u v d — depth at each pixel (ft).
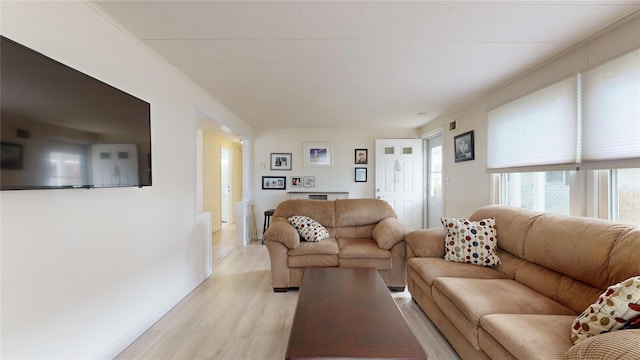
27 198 4.23
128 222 6.40
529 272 6.46
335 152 18.49
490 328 4.60
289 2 5.33
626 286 3.68
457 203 13.15
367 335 4.29
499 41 6.81
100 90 5.28
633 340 2.89
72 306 4.96
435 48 7.20
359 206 11.70
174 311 8.08
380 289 6.15
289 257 9.50
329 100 11.91
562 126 7.32
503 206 8.35
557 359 3.64
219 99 11.79
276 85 10.02
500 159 9.90
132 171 6.18
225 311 8.10
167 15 5.74
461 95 11.12
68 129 4.59
